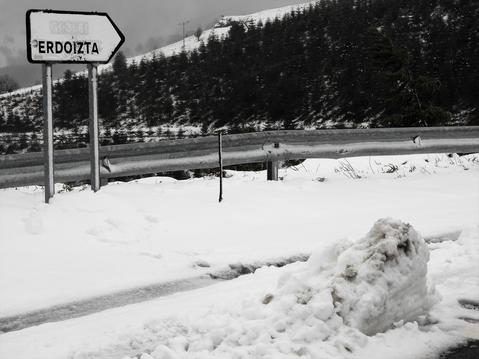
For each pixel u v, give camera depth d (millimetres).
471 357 3906
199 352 3850
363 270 4184
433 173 12164
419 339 4125
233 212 8484
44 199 8156
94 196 7746
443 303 4824
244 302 4547
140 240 6988
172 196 9156
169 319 4473
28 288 5410
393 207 9102
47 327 4625
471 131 12820
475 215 8375
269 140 10672
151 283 5641
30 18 7348
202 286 5684
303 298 4176
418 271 4367
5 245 6391
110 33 7840
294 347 3803
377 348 3920
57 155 8867
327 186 10555
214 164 10219
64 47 7559
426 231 7402
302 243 6988
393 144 11953
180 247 6801
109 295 5344
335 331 3996
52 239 6672
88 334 4375
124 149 9445
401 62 23500
